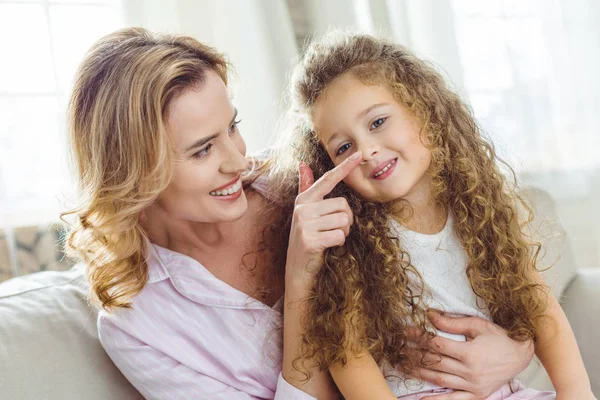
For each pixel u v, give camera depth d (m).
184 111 0.96
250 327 1.11
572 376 1.14
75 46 1.89
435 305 1.12
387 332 1.07
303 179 1.07
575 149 2.36
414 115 1.07
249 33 2.03
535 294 1.15
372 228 1.10
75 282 1.28
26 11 1.85
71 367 1.12
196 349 1.11
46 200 1.85
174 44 1.03
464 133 1.16
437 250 1.12
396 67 1.09
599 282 1.49
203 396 1.09
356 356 1.05
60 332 1.16
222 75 1.07
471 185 1.13
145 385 1.11
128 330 1.10
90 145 1.02
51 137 1.86
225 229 1.13
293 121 1.18
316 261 1.03
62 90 1.87
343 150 1.07
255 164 1.24
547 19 2.34
